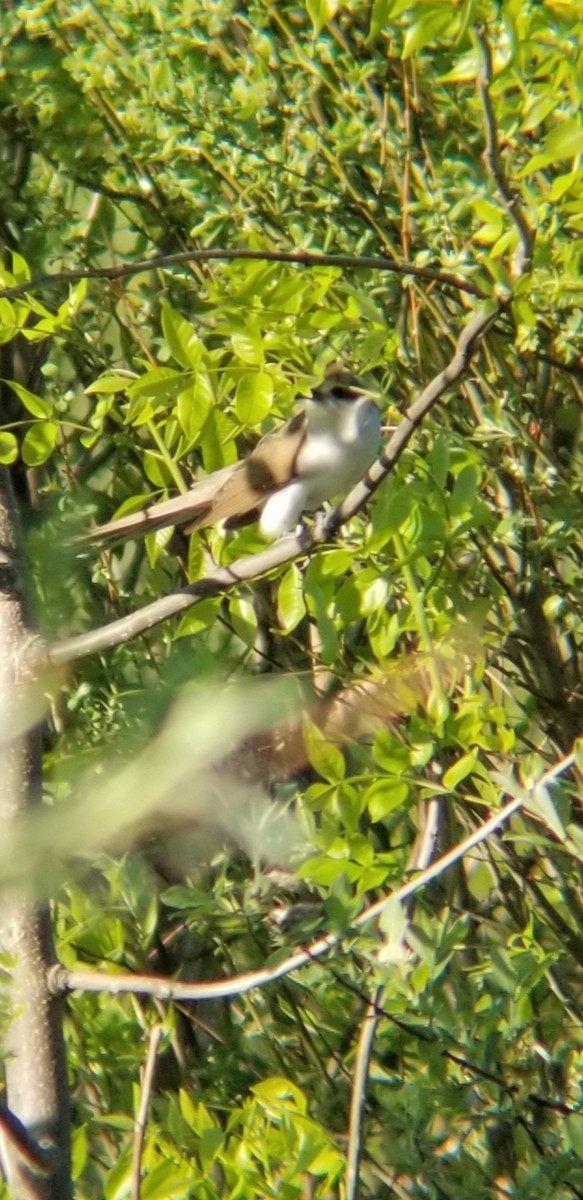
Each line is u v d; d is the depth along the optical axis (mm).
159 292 9703
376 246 9445
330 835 5895
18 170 10336
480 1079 6652
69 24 9734
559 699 9289
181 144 9484
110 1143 8078
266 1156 6520
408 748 6078
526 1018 6730
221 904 6523
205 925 7887
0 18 10109
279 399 6832
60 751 7590
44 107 9641
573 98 5754
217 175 9641
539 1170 6570
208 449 6336
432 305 9133
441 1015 6227
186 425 6125
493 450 9047
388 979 5949
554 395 9867
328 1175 6391
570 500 8836
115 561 9398
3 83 9828
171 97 9383
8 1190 5238
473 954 8875
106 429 9484
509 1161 7562
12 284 6426
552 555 9133
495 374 9391
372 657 8445
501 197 5102
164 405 6445
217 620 8039
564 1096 7941
